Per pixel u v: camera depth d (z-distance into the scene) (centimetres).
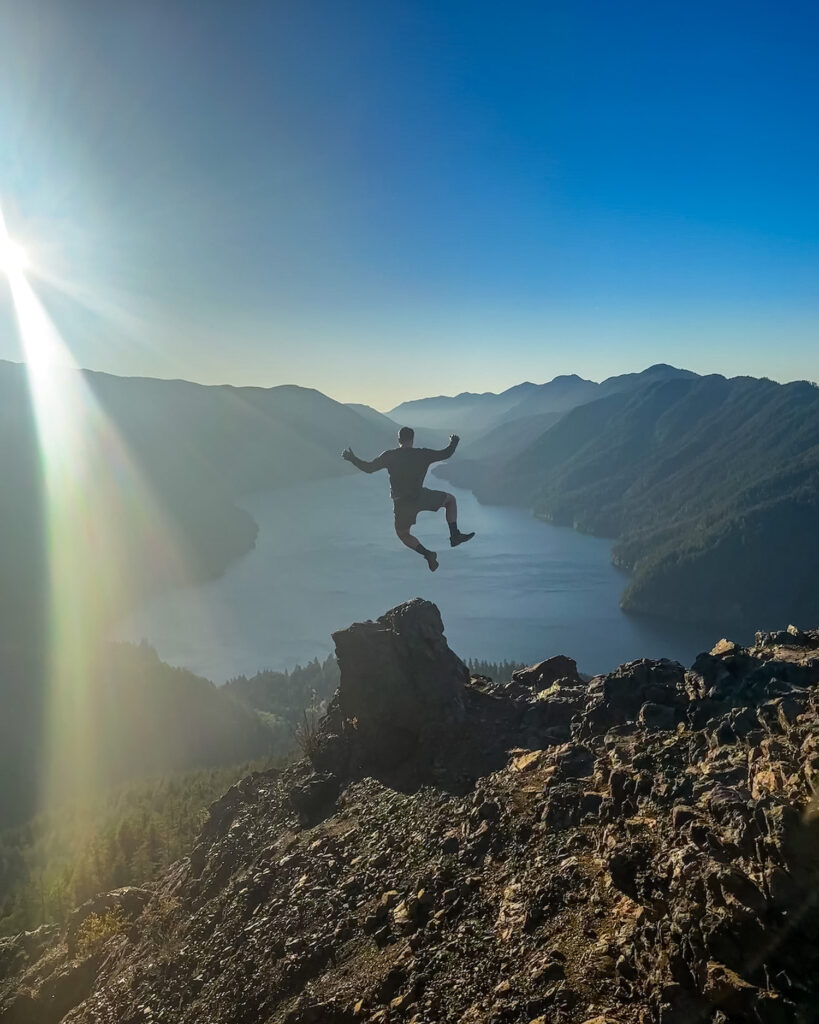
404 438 1163
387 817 1466
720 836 870
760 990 671
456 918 1048
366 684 1800
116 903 1978
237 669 19600
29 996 1659
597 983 794
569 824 1138
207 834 1970
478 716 1714
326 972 1091
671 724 1322
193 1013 1186
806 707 1091
